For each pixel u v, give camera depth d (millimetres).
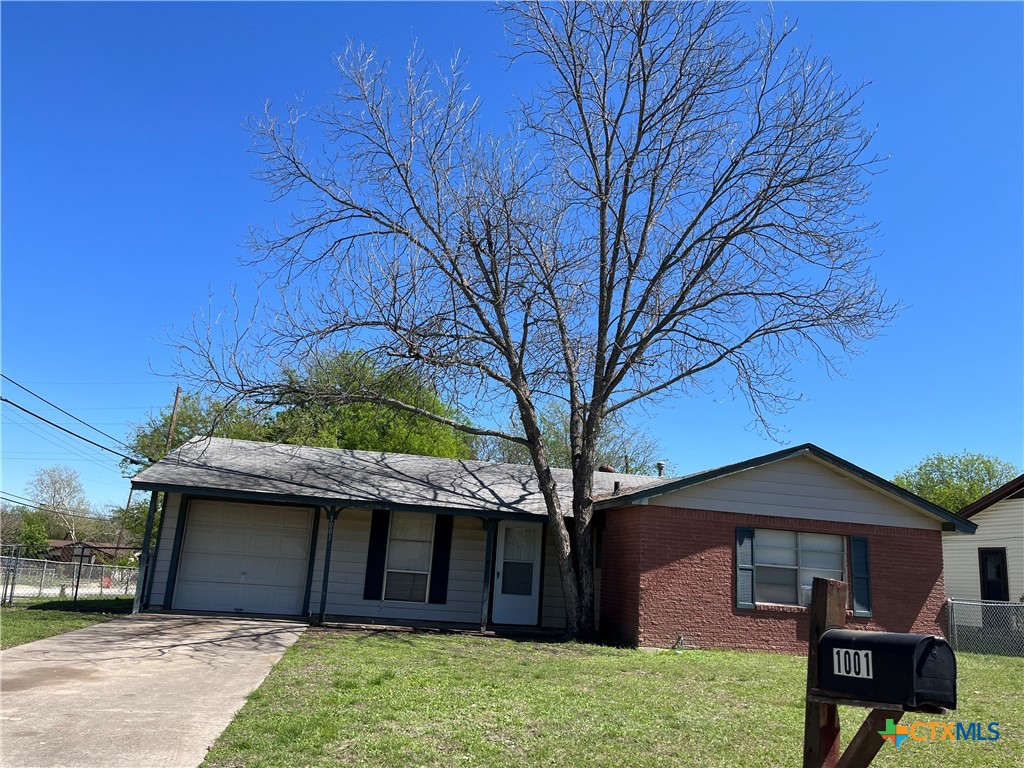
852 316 16562
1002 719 8602
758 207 16609
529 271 17297
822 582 4160
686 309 17109
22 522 65125
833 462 15875
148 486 15734
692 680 10695
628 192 17859
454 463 20953
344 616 17312
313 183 16891
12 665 9336
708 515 15562
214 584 17219
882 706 3707
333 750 6277
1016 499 22516
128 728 6723
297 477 17375
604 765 6254
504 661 11742
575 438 17812
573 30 18047
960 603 18906
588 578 16688
